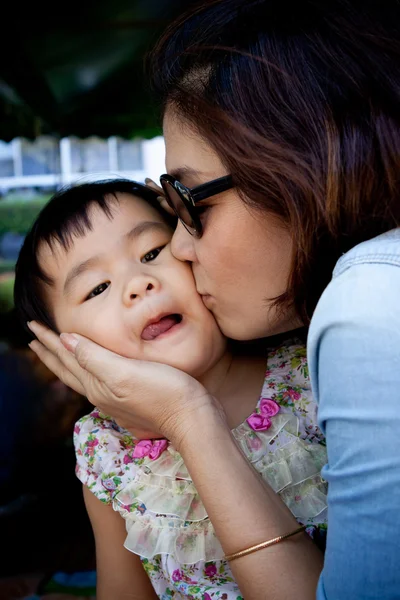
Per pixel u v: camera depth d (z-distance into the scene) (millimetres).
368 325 813
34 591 2711
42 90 5711
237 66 1000
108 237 1398
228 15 1071
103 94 6008
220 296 1143
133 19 4496
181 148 1081
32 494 3646
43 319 1502
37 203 11031
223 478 1035
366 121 933
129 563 1390
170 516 1238
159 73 1169
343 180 935
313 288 1032
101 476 1344
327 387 851
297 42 976
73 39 4750
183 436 1102
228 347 1414
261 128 973
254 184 984
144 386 1162
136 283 1286
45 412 4316
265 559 976
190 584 1209
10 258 10531
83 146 11789
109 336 1312
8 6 4223
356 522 806
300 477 1238
